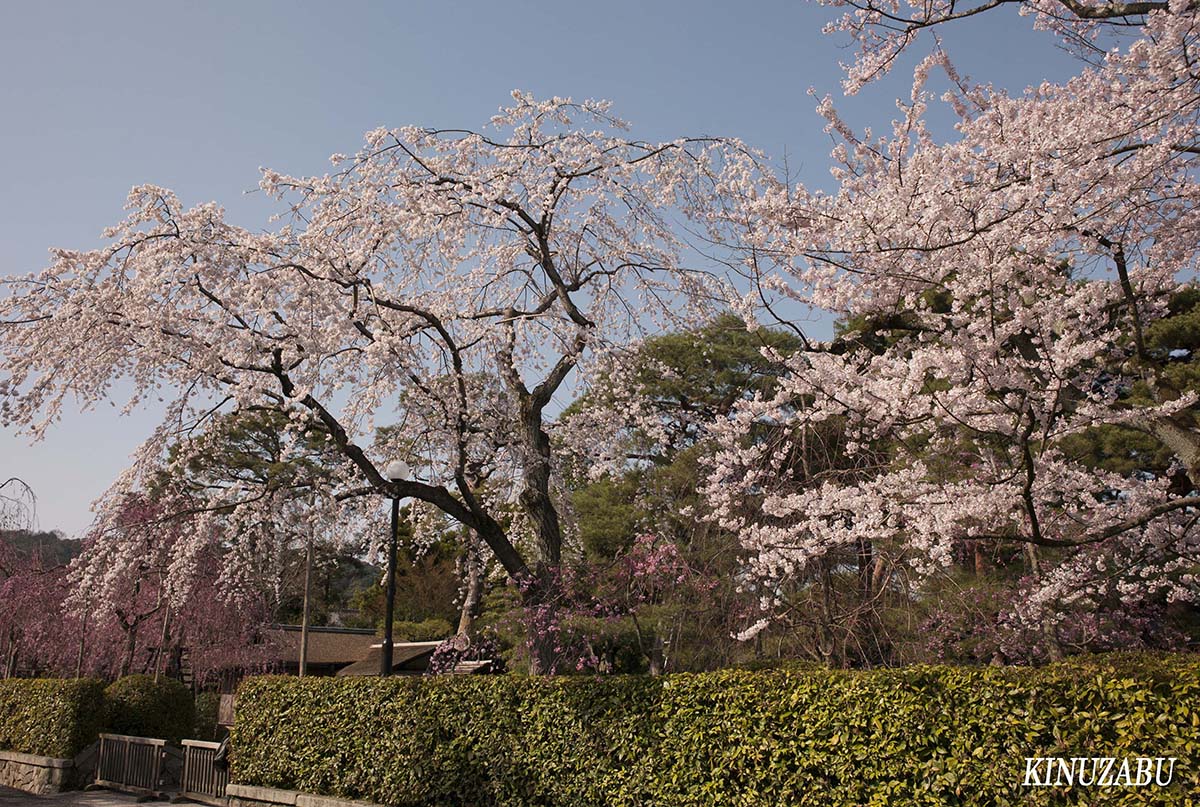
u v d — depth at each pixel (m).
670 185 11.59
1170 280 7.68
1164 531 7.43
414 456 11.85
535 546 11.87
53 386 9.34
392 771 9.38
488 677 8.66
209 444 10.61
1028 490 5.86
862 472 7.70
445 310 11.98
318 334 9.53
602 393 12.22
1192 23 5.52
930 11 6.47
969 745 5.10
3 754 14.65
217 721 18.97
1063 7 6.90
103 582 11.00
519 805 8.05
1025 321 6.56
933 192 6.57
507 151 11.51
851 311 7.64
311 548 16.31
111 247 9.16
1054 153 6.53
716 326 13.80
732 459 8.11
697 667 9.63
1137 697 4.47
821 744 5.84
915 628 8.33
